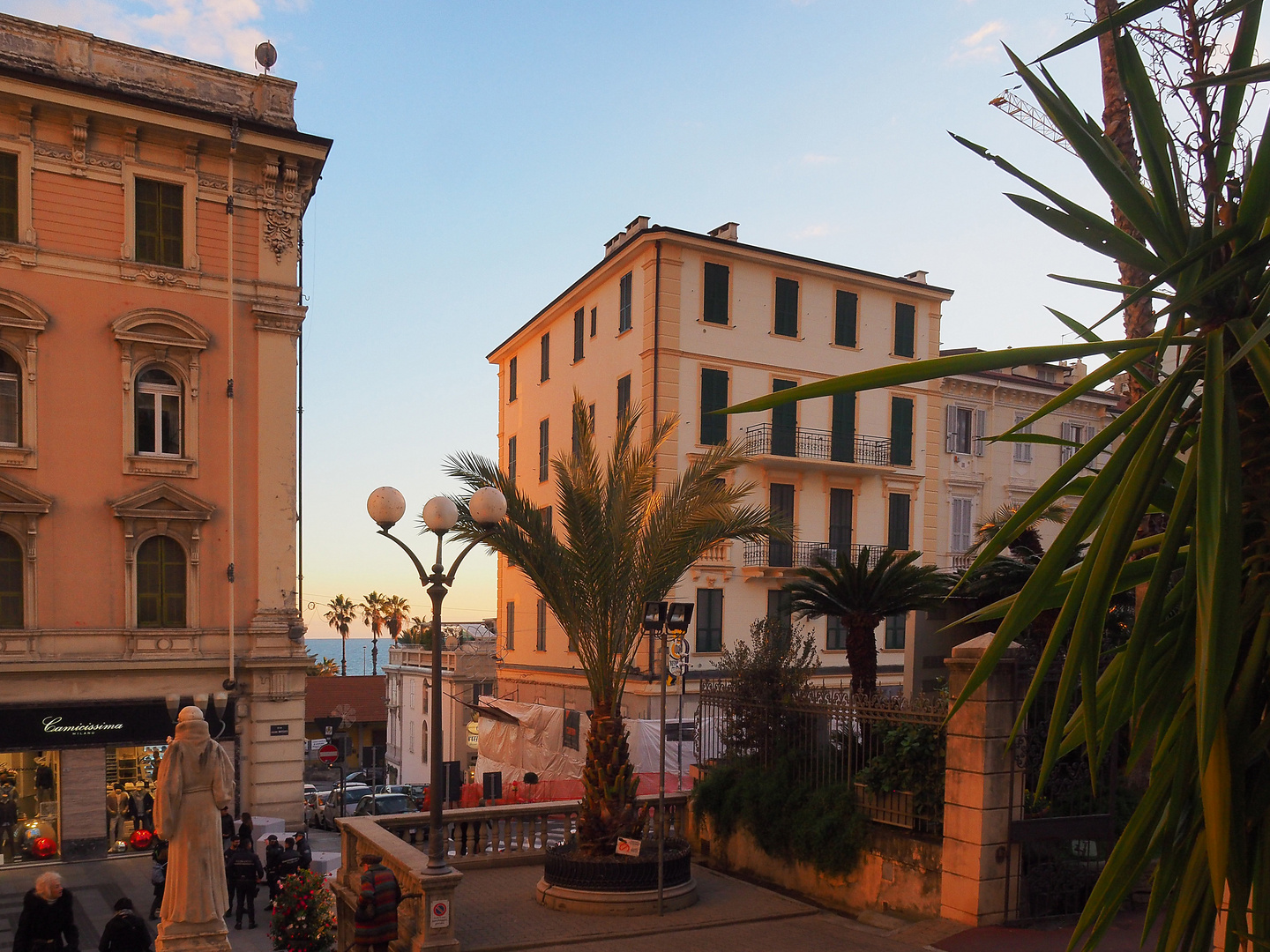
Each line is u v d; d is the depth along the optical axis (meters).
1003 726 9.55
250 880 16.84
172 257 22.88
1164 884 3.74
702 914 11.33
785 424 30.70
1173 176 3.94
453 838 13.95
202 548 22.72
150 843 21.80
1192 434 4.05
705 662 28.61
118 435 22.05
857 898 11.14
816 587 15.94
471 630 50.78
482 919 11.27
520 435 39.50
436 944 9.87
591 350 33.28
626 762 12.62
